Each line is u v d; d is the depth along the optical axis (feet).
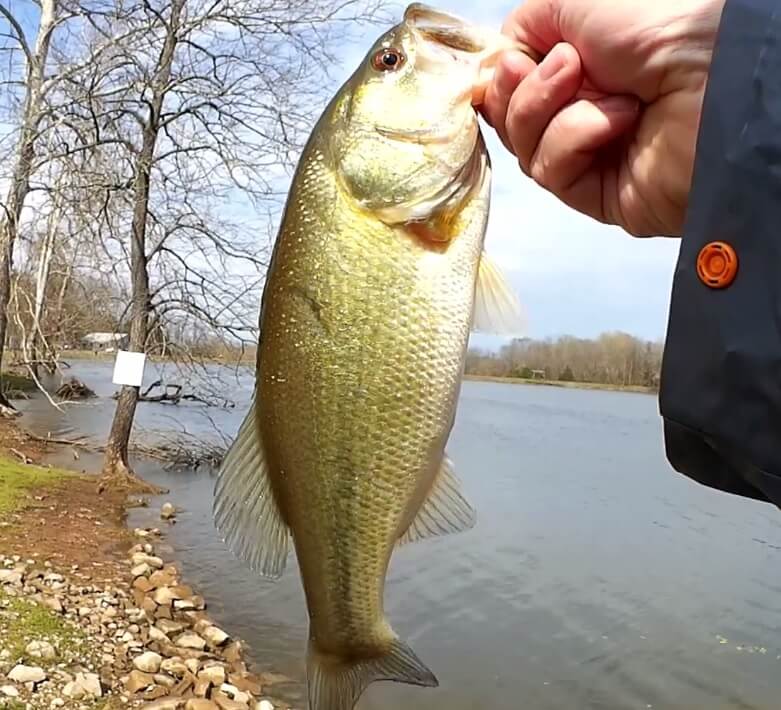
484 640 5.58
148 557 6.26
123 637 4.57
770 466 0.75
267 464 1.28
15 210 10.38
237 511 1.31
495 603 6.35
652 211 1.14
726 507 10.98
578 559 7.79
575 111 1.08
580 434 20.12
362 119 1.21
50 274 11.89
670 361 0.82
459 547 7.94
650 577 7.28
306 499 1.24
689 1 1.00
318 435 1.22
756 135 0.77
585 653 5.46
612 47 1.02
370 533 1.22
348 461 1.21
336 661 1.28
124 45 8.40
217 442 11.76
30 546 6.19
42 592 5.03
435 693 4.68
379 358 1.19
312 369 1.21
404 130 1.19
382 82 1.21
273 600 5.78
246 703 4.11
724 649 5.64
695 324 0.80
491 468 13.26
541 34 1.12
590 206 1.21
